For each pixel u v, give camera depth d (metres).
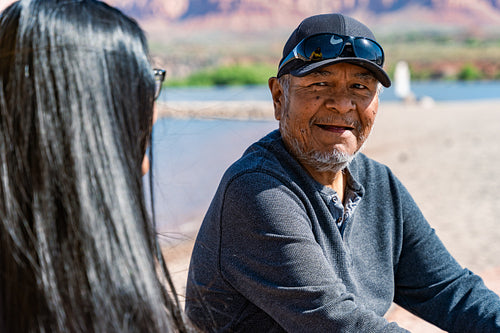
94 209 0.76
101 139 0.78
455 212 6.15
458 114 21.62
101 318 0.75
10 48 0.80
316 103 1.70
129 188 0.80
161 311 0.80
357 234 1.79
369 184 1.86
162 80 1.05
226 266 1.62
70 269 0.75
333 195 1.72
